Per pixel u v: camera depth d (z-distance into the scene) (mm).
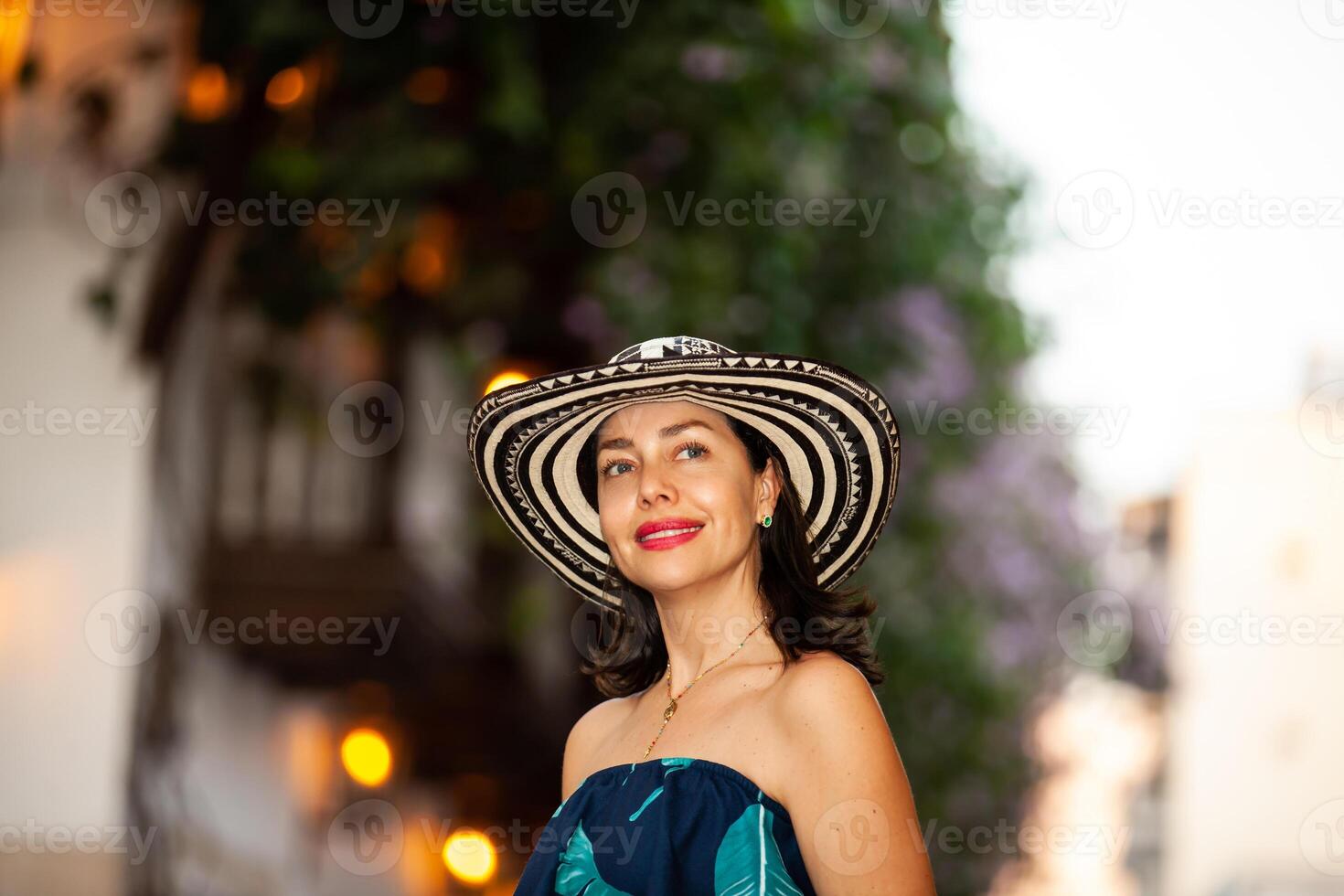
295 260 6691
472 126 6559
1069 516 9578
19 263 5961
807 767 2521
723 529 2797
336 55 6301
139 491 6180
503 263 7297
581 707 8523
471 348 7648
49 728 5836
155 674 6391
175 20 6160
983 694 8383
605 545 3275
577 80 6453
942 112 7504
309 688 8680
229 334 7652
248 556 8266
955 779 8469
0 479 5914
